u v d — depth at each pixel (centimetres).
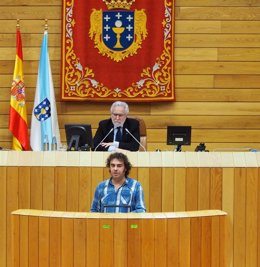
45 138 874
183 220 451
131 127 703
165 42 925
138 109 931
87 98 927
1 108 927
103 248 446
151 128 929
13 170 623
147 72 927
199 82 930
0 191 623
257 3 930
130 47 928
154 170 618
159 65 925
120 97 927
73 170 619
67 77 927
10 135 925
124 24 928
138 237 445
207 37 930
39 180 621
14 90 894
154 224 446
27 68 929
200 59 930
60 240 451
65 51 927
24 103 897
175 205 618
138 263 445
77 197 619
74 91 927
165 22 925
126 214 456
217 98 930
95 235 446
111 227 445
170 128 707
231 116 930
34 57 930
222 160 622
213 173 619
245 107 930
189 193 618
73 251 449
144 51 927
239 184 620
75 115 931
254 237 618
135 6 927
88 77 928
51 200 620
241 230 618
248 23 930
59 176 620
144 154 625
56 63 933
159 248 446
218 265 464
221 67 930
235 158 624
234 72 930
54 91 930
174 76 927
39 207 621
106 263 446
